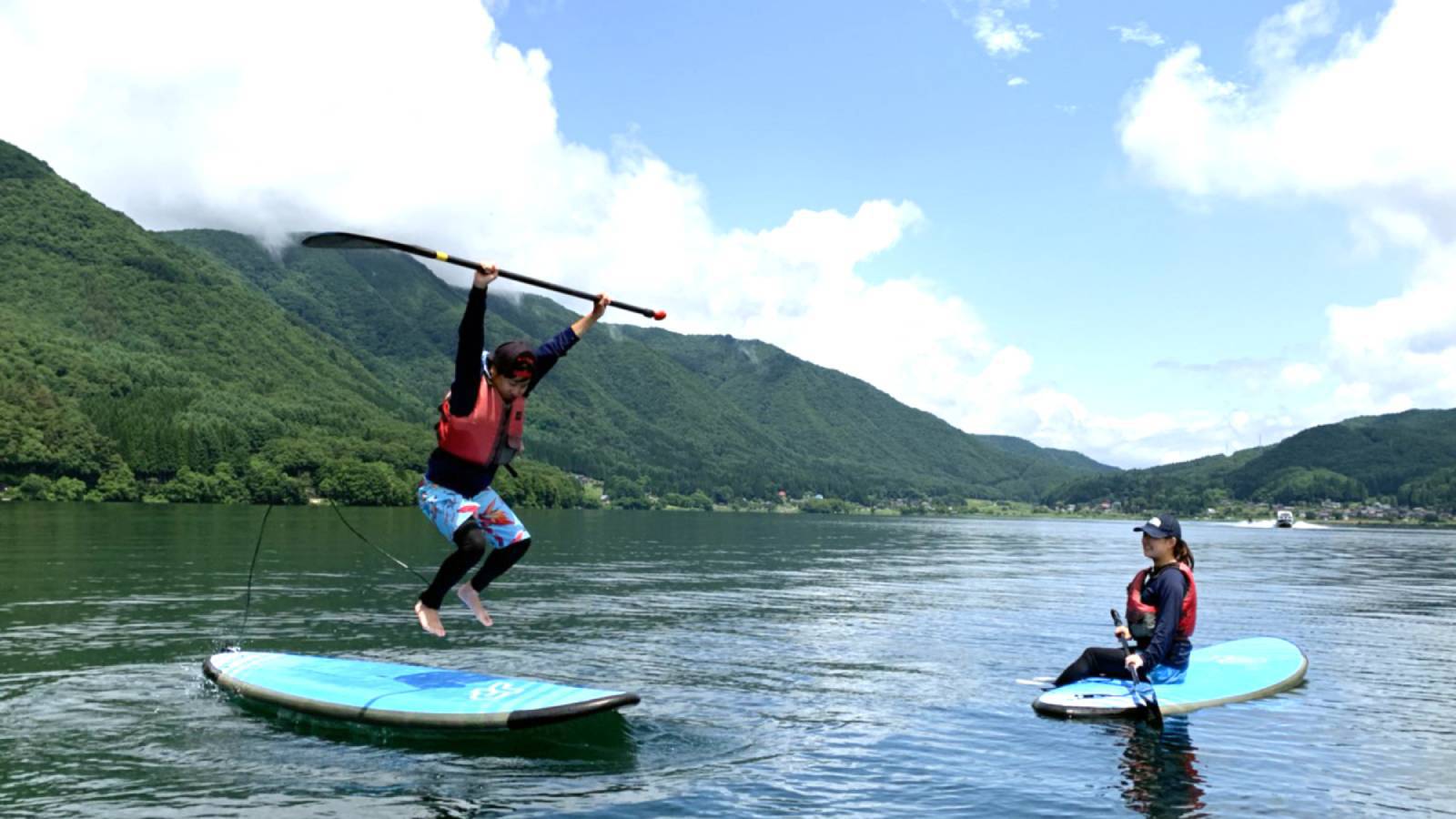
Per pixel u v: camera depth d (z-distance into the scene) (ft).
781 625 53.21
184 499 323.78
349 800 20.77
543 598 64.28
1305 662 39.42
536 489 472.85
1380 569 127.65
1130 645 34.58
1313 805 21.80
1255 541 261.44
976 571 108.88
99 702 29.55
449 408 24.56
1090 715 30.45
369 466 345.31
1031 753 25.91
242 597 58.34
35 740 25.17
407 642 42.91
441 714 26.25
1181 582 32.96
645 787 22.11
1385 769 24.94
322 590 63.98
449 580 25.13
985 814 20.81
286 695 28.25
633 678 35.68
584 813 20.25
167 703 29.50
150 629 44.68
